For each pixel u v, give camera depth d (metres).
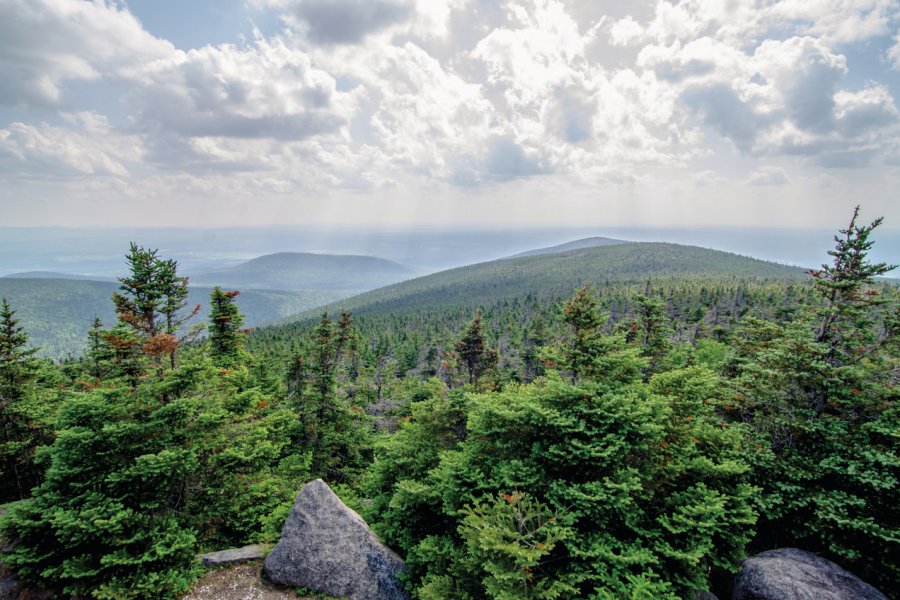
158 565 13.78
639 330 31.75
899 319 16.38
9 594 12.77
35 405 19.64
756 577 13.80
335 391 31.88
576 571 11.11
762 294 105.31
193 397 16.73
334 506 16.72
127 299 23.55
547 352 15.90
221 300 28.98
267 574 15.60
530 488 12.67
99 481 13.98
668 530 12.55
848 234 17.62
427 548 13.86
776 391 17.34
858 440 15.01
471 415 15.52
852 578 13.48
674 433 14.87
